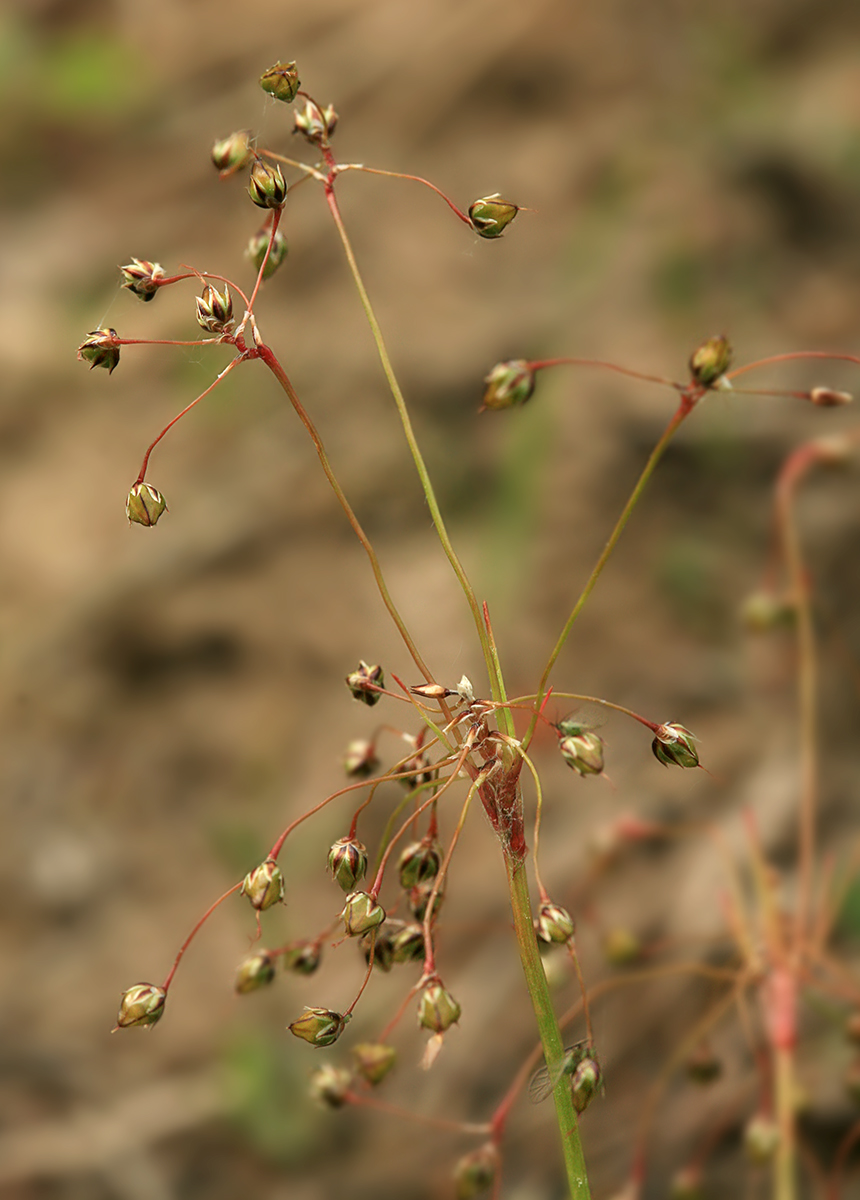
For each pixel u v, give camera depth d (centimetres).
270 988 40
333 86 73
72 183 74
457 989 39
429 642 47
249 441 56
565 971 33
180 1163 38
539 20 72
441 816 42
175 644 50
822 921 35
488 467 52
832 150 59
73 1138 38
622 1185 37
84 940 42
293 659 49
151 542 53
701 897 39
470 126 68
